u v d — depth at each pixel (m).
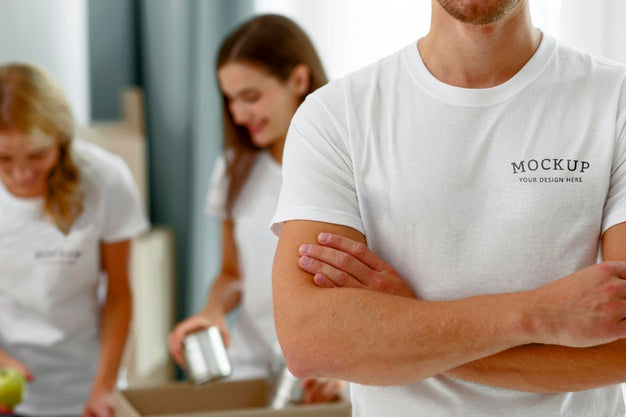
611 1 1.95
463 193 1.24
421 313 1.16
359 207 1.30
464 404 1.24
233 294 2.42
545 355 1.17
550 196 1.22
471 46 1.23
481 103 1.24
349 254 1.25
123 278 2.42
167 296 3.68
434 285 1.25
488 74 1.25
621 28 1.94
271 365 2.02
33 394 2.37
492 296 1.14
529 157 1.23
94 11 3.78
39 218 2.29
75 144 2.29
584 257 1.22
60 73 3.68
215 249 3.61
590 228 1.22
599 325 1.09
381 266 1.25
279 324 1.25
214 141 3.53
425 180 1.25
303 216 1.29
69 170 2.26
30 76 2.16
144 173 3.53
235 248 2.44
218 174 2.43
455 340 1.14
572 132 1.23
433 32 1.27
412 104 1.27
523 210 1.22
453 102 1.25
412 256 1.25
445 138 1.25
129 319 2.40
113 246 2.38
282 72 2.21
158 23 3.66
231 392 1.99
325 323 1.20
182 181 3.71
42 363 2.36
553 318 1.10
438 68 1.27
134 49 3.85
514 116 1.24
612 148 1.22
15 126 2.11
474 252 1.23
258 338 2.39
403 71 1.30
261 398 2.01
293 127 1.34
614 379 1.16
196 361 1.93
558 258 1.22
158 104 3.71
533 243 1.22
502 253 1.22
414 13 2.70
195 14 3.47
